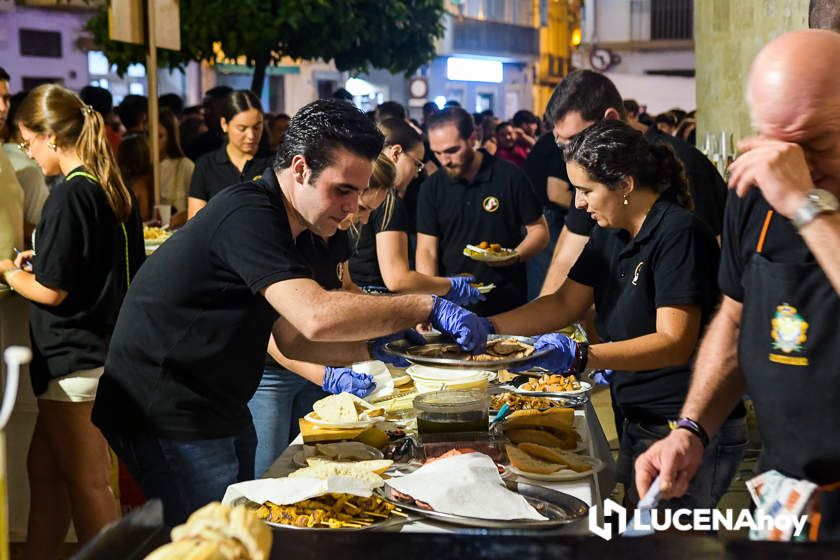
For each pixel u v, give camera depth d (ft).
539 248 15.98
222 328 7.99
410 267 18.15
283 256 7.66
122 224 11.30
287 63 78.48
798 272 5.87
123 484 13.39
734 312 6.75
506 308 15.84
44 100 10.99
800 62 5.46
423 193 16.28
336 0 35.35
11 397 3.01
